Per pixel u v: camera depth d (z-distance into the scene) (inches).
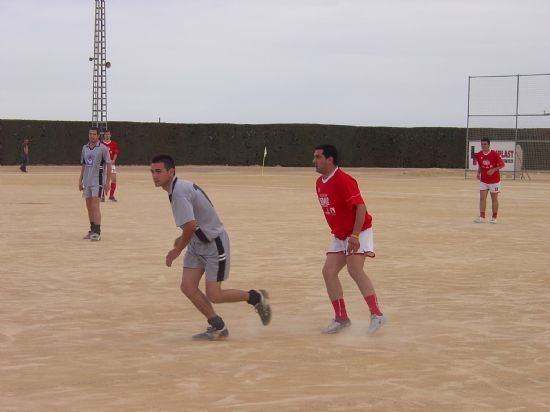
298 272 455.5
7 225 714.8
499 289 407.5
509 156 1830.7
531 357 271.9
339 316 313.4
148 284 416.2
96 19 2311.8
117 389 230.7
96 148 597.6
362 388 232.5
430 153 2736.2
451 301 375.2
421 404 217.8
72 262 491.2
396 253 543.2
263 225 726.5
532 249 569.6
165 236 633.0
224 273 298.2
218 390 229.6
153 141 2605.8
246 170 2506.2
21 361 263.0
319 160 311.1
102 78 2326.5
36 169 2262.6
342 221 313.1
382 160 2746.1
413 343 292.5
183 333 309.4
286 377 244.2
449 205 1019.9
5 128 2383.1
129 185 1476.4
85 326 319.3
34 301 370.0
